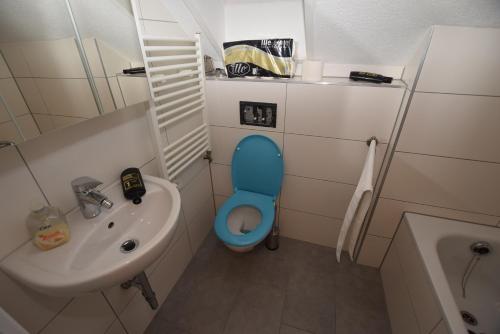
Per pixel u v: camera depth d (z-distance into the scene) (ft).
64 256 2.38
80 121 2.68
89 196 2.74
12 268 2.19
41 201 2.49
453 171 3.83
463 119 3.43
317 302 4.69
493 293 4.09
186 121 4.48
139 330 4.15
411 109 3.57
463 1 2.78
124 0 2.86
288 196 5.46
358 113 4.11
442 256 4.15
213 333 4.24
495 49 2.95
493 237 3.89
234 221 5.33
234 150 5.33
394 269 4.51
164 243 2.53
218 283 5.06
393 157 4.02
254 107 4.65
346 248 5.68
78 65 2.57
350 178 4.76
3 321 1.57
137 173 3.36
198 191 5.47
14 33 2.03
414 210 4.37
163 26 3.77
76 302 2.93
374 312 4.52
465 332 2.61
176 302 4.71
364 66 4.35
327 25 3.61
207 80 4.70
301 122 4.51
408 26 3.33
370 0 3.08
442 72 3.24
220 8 4.55
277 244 5.78
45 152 2.45
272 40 4.26
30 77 2.17
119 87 3.02
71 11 2.45
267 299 4.75
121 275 2.20
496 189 3.74
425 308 3.24
